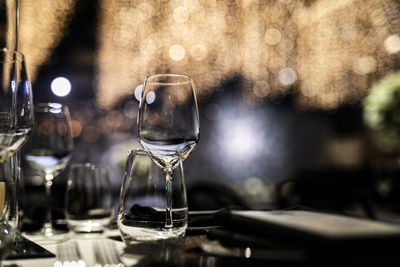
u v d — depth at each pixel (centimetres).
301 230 35
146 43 455
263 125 958
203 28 424
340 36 461
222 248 37
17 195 55
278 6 417
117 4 407
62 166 79
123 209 54
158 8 407
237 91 875
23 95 48
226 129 952
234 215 43
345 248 33
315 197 147
